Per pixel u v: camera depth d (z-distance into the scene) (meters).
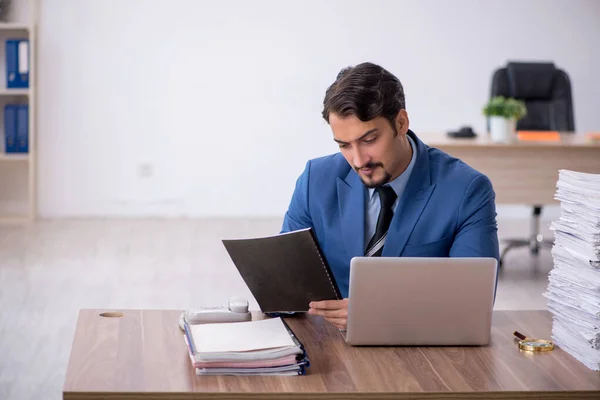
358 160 2.04
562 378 1.78
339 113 1.98
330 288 2.03
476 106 7.36
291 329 2.08
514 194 5.55
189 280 5.21
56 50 7.00
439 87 7.32
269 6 7.13
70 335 4.10
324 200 2.34
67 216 7.20
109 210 7.23
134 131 7.17
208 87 7.18
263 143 7.29
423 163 2.25
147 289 4.97
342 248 2.30
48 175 7.14
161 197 7.27
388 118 2.00
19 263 5.54
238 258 2.08
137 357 1.85
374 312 1.93
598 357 1.83
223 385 1.69
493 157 5.51
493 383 1.74
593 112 7.45
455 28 7.27
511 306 4.73
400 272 1.91
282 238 1.98
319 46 7.20
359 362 1.85
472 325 1.96
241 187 7.33
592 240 1.84
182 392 1.65
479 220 2.21
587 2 7.32
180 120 7.20
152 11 7.05
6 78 6.87
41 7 6.94
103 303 4.65
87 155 7.16
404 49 7.27
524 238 6.68
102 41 7.04
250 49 7.16
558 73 6.18
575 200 1.90
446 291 1.93
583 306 1.87
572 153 5.53
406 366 1.83
